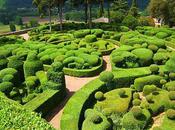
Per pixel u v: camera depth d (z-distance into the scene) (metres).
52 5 62.16
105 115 22.50
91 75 32.81
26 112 17.02
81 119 22.59
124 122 21.19
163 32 49.47
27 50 38.59
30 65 30.95
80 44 42.38
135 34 45.81
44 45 41.53
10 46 42.28
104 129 19.84
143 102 23.23
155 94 24.23
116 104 23.67
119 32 52.56
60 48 39.47
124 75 27.91
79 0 65.88
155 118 22.55
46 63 35.38
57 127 22.38
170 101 23.14
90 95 25.36
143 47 36.25
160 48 37.25
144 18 69.62
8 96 25.66
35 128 15.05
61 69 26.42
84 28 62.31
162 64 32.28
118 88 27.52
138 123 21.02
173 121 20.97
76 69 33.31
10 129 15.00
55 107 25.44
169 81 27.84
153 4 67.56
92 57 34.38
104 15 91.50
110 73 27.11
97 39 47.75
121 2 85.25
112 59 32.88
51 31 62.47
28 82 27.41
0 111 17.03
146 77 26.72
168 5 66.56
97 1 64.38
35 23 101.62
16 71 29.67
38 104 23.31
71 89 29.45
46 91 25.73
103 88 26.94
